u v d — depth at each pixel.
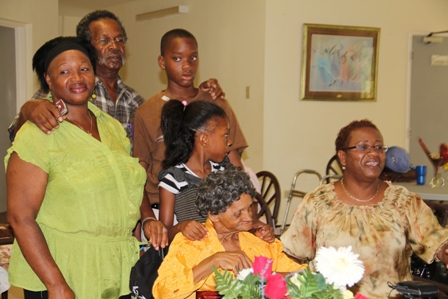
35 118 1.75
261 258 1.26
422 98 6.60
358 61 6.24
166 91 2.80
